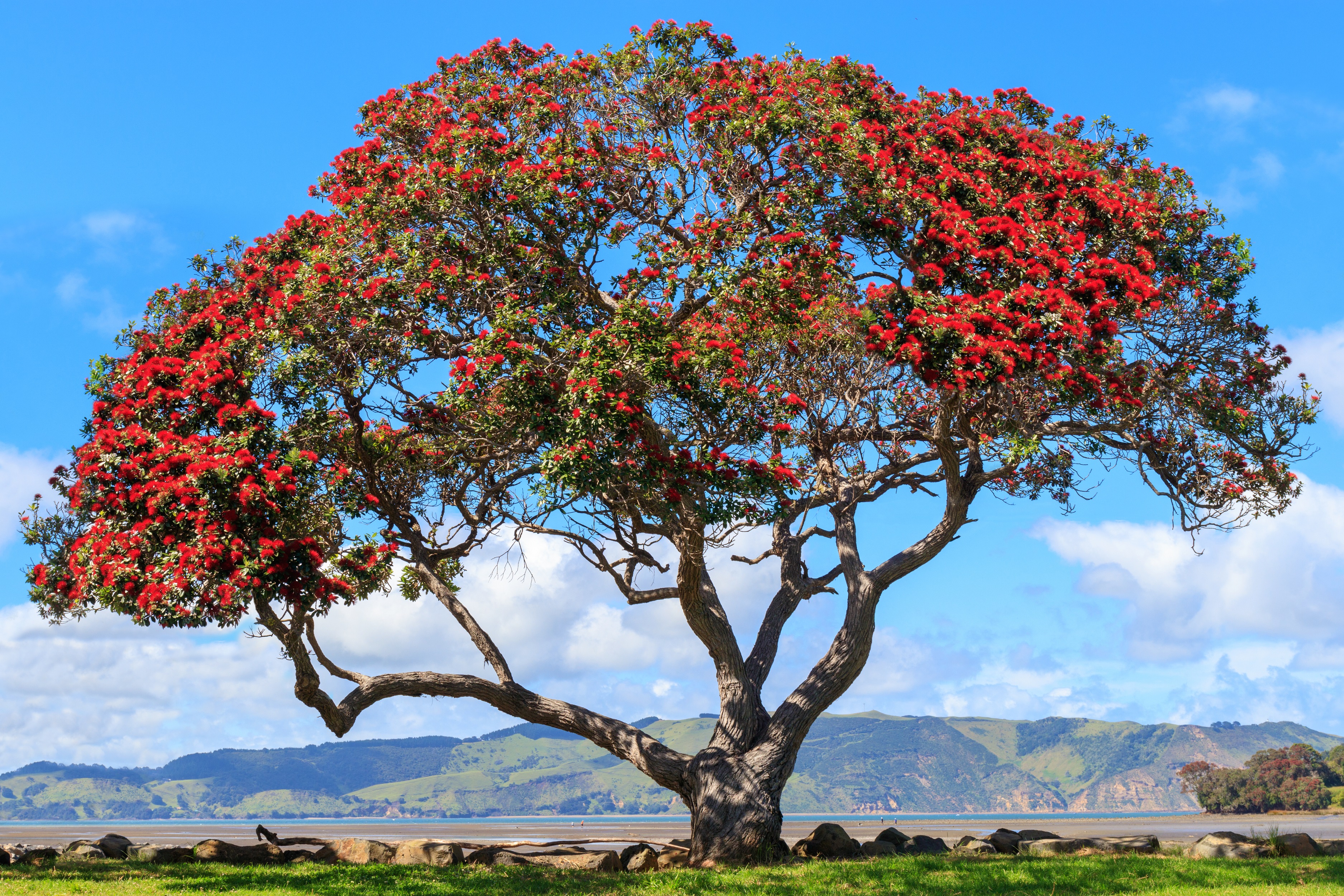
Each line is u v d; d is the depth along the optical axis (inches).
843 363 705.6
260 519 614.2
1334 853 686.5
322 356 658.8
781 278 646.5
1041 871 594.6
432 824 3371.1
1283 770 3826.3
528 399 620.4
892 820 3149.6
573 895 537.3
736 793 707.4
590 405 590.9
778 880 575.5
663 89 733.9
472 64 780.0
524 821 4603.8
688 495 652.7
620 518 748.0
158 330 737.6
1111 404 703.1
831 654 766.5
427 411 722.2
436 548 816.3
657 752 748.6
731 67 751.7
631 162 724.0
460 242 682.8
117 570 596.7
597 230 707.4
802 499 831.7
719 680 763.4
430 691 746.2
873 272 702.5
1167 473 770.2
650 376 607.8
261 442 634.8
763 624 831.1
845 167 684.7
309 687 658.8
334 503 722.2
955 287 662.5
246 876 617.3
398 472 802.8
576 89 739.4
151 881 595.5
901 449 860.0
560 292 681.6
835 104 719.7
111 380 692.7
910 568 784.3
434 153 693.9
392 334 676.1
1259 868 600.7
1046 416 716.7
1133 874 583.8
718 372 633.6
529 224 693.9
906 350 625.3
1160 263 743.1
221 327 687.1
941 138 737.6
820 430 759.1
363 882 588.4
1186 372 739.4
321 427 675.4
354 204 721.6
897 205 669.3
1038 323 621.3
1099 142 809.5
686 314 690.8
